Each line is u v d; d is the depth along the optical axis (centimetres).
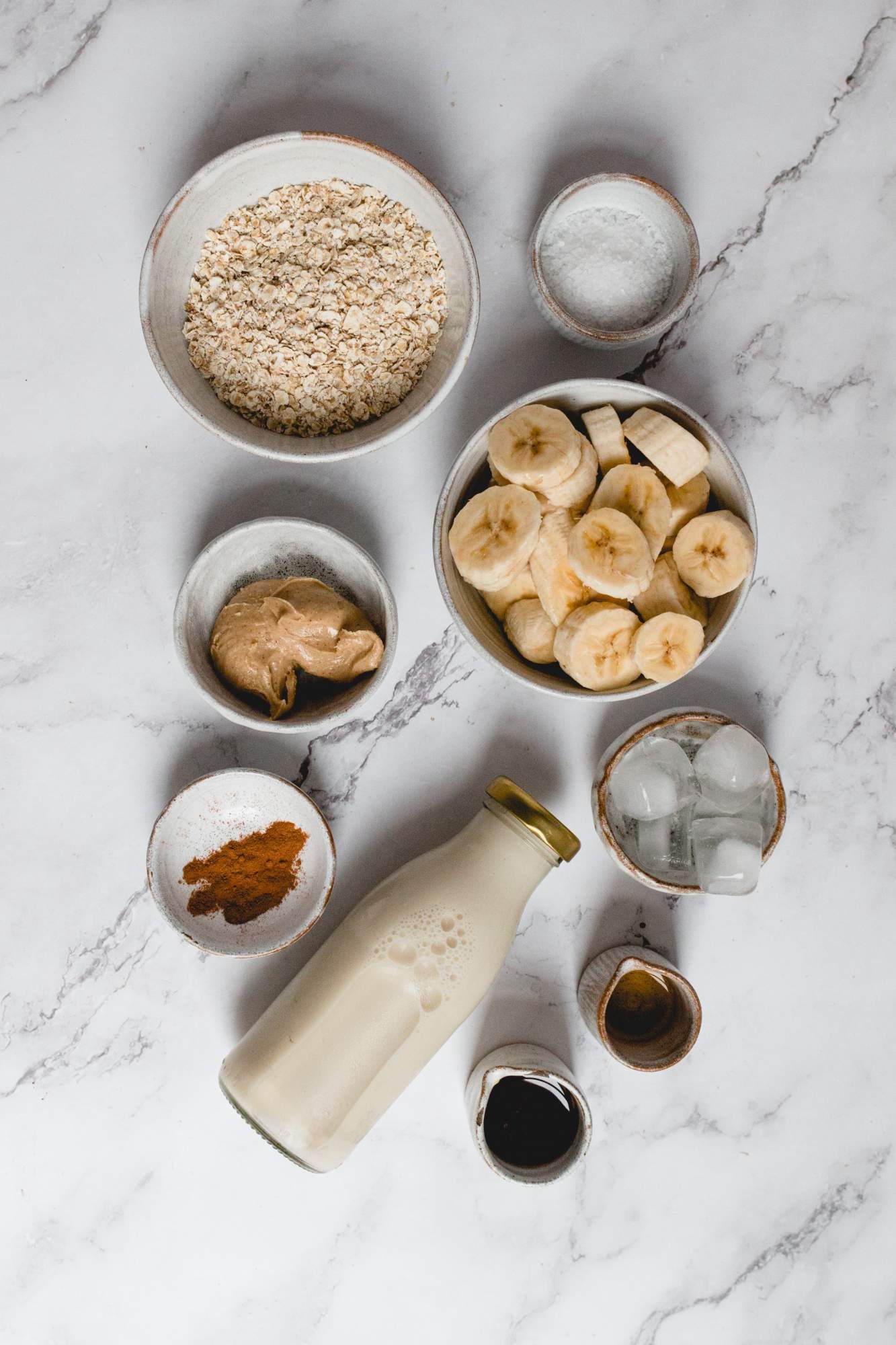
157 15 108
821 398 115
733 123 112
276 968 116
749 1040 121
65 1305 119
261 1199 120
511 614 104
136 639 115
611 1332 122
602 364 113
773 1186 122
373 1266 121
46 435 112
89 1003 117
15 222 110
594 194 103
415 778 117
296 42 109
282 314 104
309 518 114
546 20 110
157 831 102
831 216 113
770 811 106
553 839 100
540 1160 108
